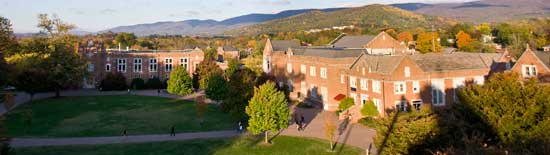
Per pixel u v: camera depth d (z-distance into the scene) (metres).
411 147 28.44
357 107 59.72
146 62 117.19
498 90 28.38
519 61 61.28
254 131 44.94
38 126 56.12
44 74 84.94
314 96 76.50
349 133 50.81
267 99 45.19
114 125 56.94
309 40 196.00
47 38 98.06
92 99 87.25
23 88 82.81
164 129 54.03
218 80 69.00
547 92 27.22
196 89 103.31
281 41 96.06
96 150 42.44
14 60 89.56
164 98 89.00
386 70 59.25
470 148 21.08
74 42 106.00
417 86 59.44
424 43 129.88
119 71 114.56
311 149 43.00
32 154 40.44
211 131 52.47
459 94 31.77
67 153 41.06
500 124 27.00
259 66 129.25
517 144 22.11
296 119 59.22
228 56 170.88
